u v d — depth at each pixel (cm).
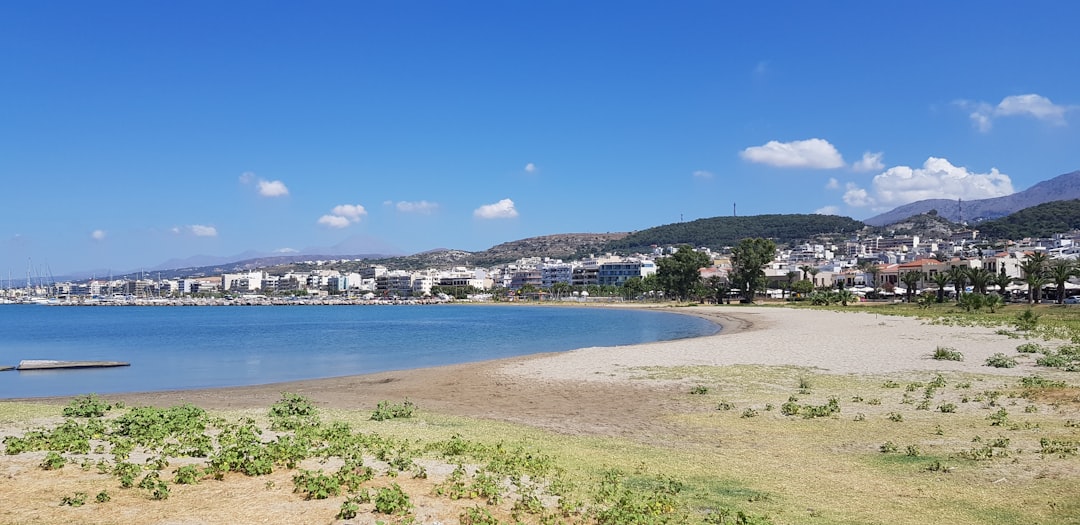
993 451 1714
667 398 2798
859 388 2920
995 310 9288
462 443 1797
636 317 13388
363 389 3431
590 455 1753
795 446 1875
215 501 1233
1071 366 3341
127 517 1137
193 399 3142
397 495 1218
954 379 3092
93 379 4375
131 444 1717
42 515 1140
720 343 5431
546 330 9612
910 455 1719
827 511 1285
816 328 7212
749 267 16550
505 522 1173
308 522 1129
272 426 2123
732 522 1205
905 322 7394
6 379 4391
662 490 1410
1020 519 1222
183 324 13612
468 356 5788
